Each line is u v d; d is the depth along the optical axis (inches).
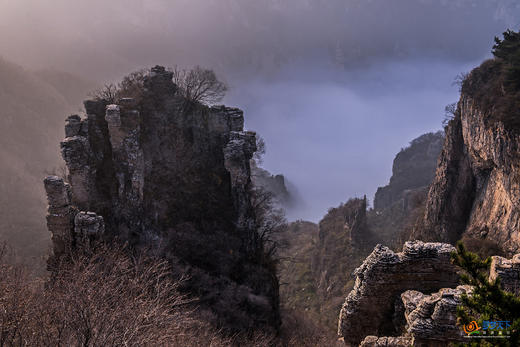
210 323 1386.6
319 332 1744.6
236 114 2329.0
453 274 722.2
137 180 1910.7
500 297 397.1
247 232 2185.0
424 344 599.8
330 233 4382.4
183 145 2202.3
